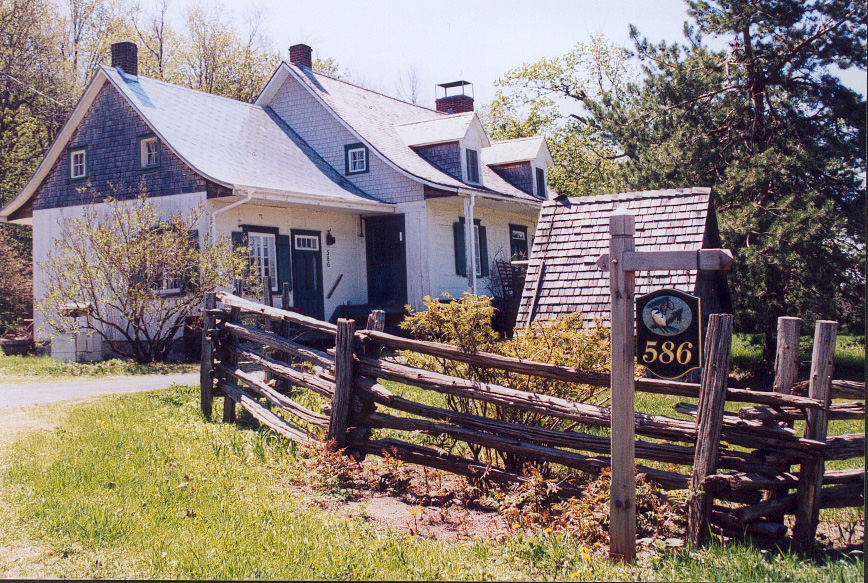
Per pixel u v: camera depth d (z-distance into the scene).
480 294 25.67
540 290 13.07
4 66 33.09
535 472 6.21
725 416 5.58
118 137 20.48
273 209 20.55
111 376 15.60
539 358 7.18
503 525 6.05
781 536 5.48
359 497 6.93
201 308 18.09
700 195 13.07
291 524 5.87
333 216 22.62
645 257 5.04
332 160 24.41
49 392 12.83
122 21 42.31
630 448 5.10
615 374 5.13
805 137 16.47
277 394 8.94
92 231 18.27
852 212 16.27
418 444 7.75
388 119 27.03
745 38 17.12
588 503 5.73
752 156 16.70
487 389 6.62
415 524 5.93
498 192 25.22
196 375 15.55
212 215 18.36
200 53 44.94
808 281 15.93
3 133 32.94
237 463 7.76
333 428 7.60
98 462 7.56
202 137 20.66
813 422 5.42
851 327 17.70
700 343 5.14
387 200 23.25
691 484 5.48
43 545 5.43
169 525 5.82
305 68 26.19
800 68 16.67
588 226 13.49
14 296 27.11
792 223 15.22
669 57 18.50
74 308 18.17
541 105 43.75
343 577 4.80
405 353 8.29
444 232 23.75
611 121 19.45
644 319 5.29
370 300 23.66
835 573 4.66
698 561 4.95
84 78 41.12
